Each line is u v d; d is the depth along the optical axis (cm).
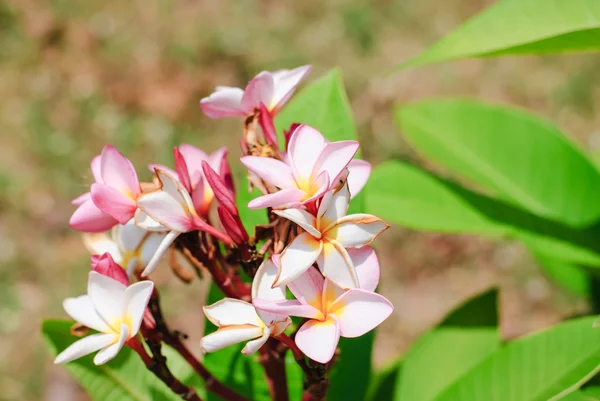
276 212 85
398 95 353
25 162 335
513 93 344
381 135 338
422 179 112
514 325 273
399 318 282
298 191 86
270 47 385
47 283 293
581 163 113
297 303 86
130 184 90
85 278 292
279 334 86
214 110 94
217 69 382
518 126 116
